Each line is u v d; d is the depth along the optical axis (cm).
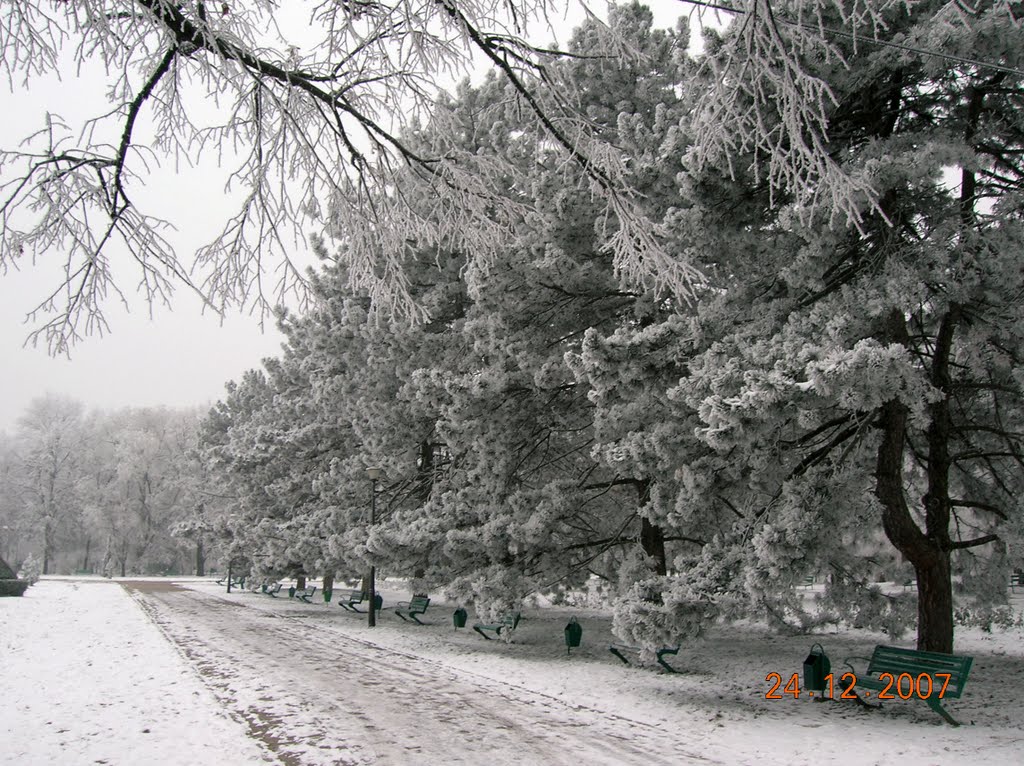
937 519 1045
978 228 873
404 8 389
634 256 506
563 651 1405
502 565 1297
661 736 720
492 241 554
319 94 441
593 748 667
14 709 785
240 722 743
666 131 1141
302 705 833
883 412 981
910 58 784
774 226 978
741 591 842
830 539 846
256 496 2605
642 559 1235
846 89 819
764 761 627
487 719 786
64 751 620
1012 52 750
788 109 384
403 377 1662
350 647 1434
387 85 462
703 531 1244
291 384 2623
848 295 834
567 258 1170
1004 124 949
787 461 960
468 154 507
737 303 957
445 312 1695
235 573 4006
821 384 678
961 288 833
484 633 1590
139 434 5875
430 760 618
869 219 884
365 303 1825
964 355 1104
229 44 390
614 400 1036
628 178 1013
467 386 1279
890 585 2336
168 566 6344
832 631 1753
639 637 846
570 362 954
